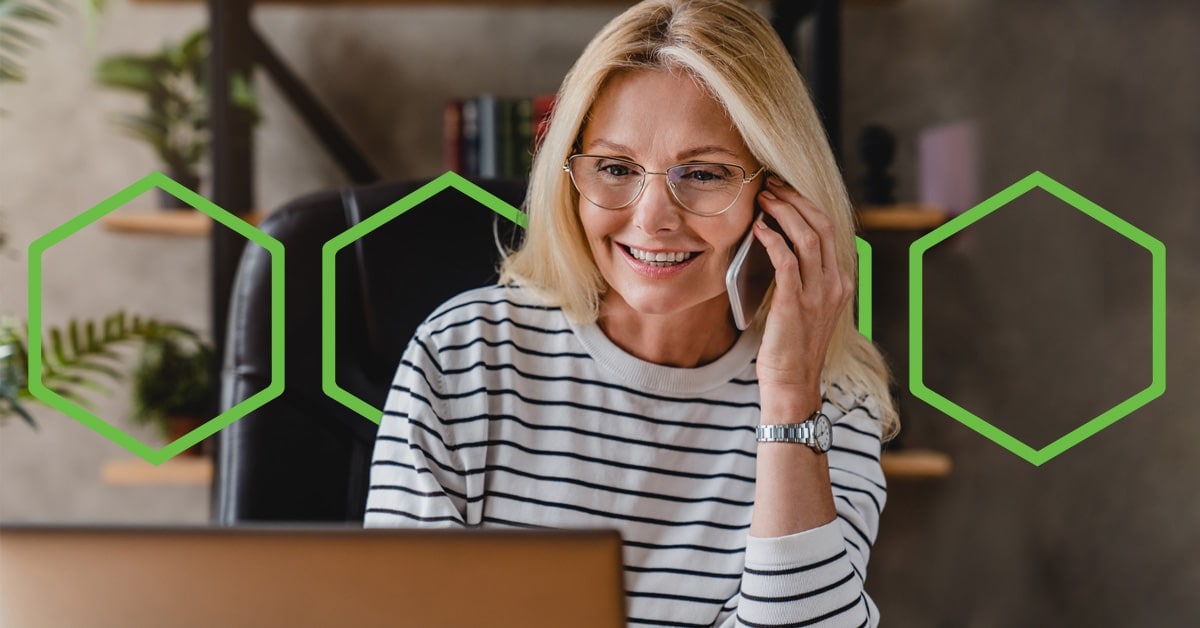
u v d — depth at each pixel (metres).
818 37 1.91
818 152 1.02
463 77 2.24
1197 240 2.24
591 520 1.03
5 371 1.77
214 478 1.29
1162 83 2.24
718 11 0.97
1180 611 2.24
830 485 0.98
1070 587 2.25
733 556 1.02
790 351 0.98
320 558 0.53
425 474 1.01
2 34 2.20
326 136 2.17
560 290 1.09
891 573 2.25
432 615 0.53
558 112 1.01
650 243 0.97
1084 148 2.25
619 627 0.53
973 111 2.24
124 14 2.24
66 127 2.24
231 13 1.91
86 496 2.24
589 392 1.06
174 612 0.53
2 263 2.23
